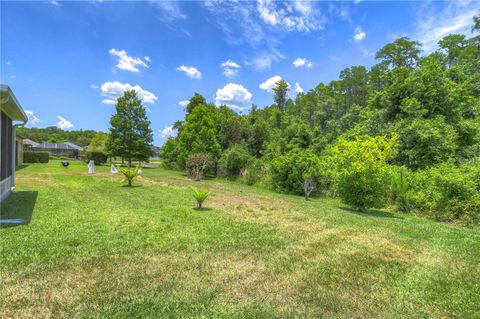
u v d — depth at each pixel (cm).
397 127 1352
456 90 1459
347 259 436
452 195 845
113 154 2741
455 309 293
